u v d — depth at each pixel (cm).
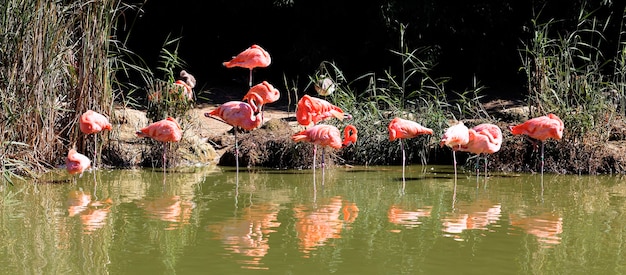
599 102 863
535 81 888
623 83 897
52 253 491
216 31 1446
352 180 773
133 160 849
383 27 1327
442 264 469
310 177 792
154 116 871
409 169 852
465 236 538
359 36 1396
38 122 784
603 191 713
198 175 800
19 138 767
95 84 809
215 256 484
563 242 522
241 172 823
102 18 803
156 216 598
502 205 646
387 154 887
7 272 450
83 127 753
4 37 741
